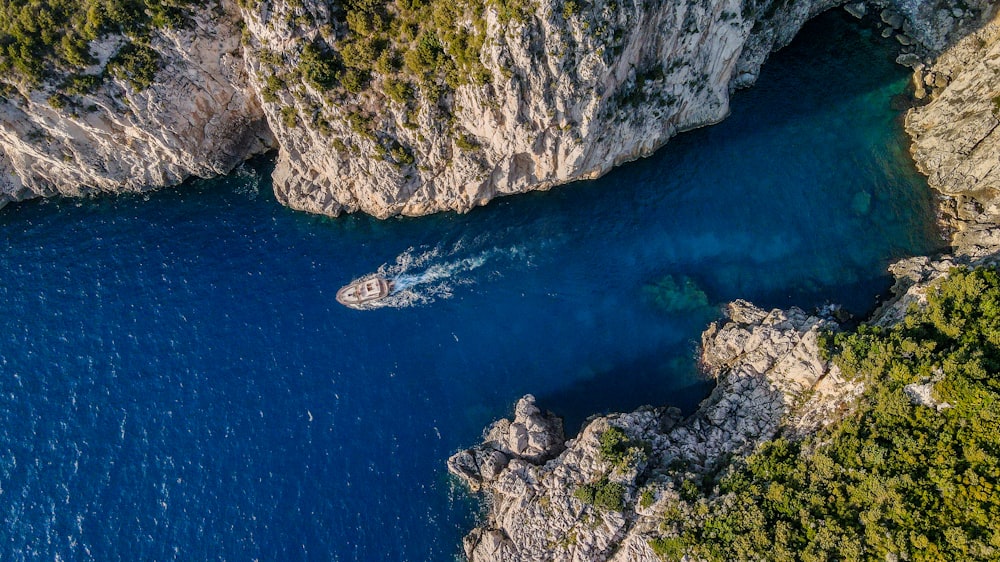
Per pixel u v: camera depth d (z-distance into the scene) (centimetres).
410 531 6588
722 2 6569
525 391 7125
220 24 6856
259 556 6506
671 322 7256
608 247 7656
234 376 7250
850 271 7212
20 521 6688
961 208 7225
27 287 7731
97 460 6919
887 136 7781
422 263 7706
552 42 6106
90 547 6569
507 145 7038
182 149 7719
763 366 6538
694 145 7944
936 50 7881
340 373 7244
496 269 7650
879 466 5497
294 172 7844
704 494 6006
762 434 6281
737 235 7581
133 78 6950
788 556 5322
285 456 6906
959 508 5131
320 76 6694
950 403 5544
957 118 7319
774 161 7819
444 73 6575
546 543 6112
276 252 7850
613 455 6238
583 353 7225
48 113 7125
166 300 7625
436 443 6944
